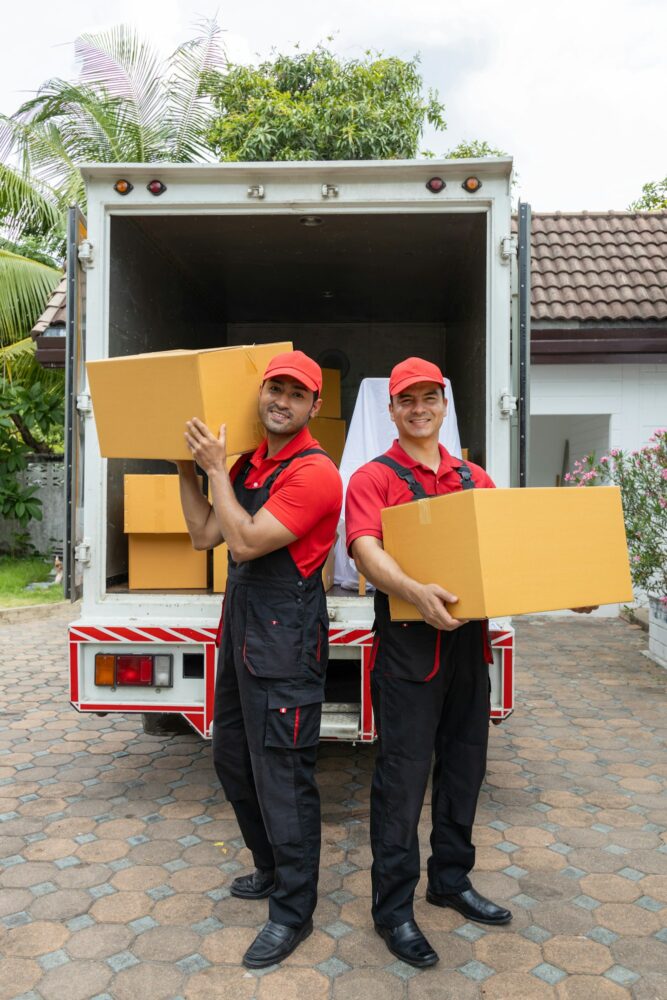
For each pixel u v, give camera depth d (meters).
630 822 3.20
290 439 2.34
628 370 7.51
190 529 2.51
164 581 3.43
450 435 3.57
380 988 2.15
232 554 2.20
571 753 4.00
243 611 2.29
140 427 2.38
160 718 4.19
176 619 3.24
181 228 3.91
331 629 3.12
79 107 11.25
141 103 11.48
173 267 4.56
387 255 4.45
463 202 3.24
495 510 2.03
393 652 2.25
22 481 10.68
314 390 2.27
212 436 2.20
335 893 2.65
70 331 3.19
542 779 3.65
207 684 3.16
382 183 3.24
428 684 2.23
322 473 2.22
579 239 8.63
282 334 6.07
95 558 3.27
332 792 3.54
